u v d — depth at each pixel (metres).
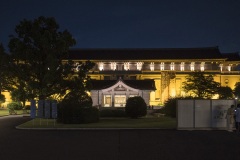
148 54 112.94
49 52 44.62
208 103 30.84
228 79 110.88
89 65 46.12
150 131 29.56
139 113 45.84
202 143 21.42
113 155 16.88
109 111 48.59
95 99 75.12
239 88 92.88
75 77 45.03
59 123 37.28
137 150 18.52
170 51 114.12
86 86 45.53
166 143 21.45
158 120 41.62
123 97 75.06
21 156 16.55
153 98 100.38
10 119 47.78
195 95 79.94
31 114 36.97
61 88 45.28
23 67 46.12
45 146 20.14
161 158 15.98
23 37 46.28
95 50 114.44
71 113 36.56
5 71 48.00
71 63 46.03
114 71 104.44
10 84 53.50
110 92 74.81
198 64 110.50
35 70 45.19
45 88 44.12
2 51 57.56
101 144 21.00
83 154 17.20
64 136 25.69
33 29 45.28
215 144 20.97
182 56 111.06
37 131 29.97
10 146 20.12
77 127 32.38
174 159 15.72
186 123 30.69
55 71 43.84
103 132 28.80
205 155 16.81
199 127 30.70
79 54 112.12
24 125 35.09
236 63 112.88
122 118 46.44
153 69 110.50
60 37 46.06
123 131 29.64
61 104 37.69
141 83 80.38
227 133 27.83
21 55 45.34
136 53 113.44
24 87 47.72
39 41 45.09
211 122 30.72
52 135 26.42
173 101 47.59
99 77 103.88
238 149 18.83
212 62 109.56
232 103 30.88
